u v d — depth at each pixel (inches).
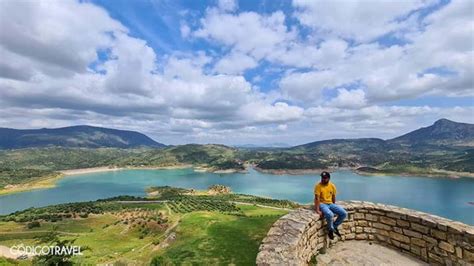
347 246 336.2
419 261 297.4
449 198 6466.5
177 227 1590.8
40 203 7819.9
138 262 1025.5
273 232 287.0
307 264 288.5
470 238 257.6
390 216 333.1
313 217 320.2
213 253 807.7
